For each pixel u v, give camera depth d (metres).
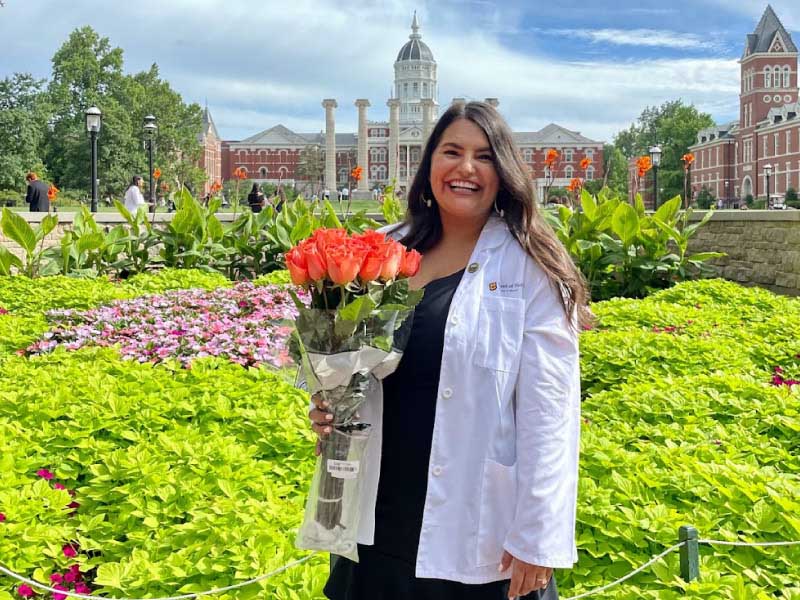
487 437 1.78
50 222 10.81
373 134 104.00
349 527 1.88
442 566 1.78
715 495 2.87
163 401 4.03
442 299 1.91
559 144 88.00
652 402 4.08
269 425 3.77
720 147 77.06
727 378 4.46
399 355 1.84
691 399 4.09
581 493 2.80
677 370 5.15
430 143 2.07
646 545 2.59
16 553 2.66
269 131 99.69
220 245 12.27
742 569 2.49
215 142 93.62
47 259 11.47
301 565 2.51
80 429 3.64
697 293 8.28
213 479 3.18
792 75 73.19
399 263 1.81
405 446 1.86
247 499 3.05
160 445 3.46
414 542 1.85
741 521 2.72
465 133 1.96
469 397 1.79
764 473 3.01
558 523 1.72
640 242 10.20
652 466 3.10
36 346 6.06
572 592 2.46
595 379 5.27
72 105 62.62
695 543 2.36
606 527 2.67
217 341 5.75
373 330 1.78
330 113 76.31
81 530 2.91
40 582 2.61
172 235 12.02
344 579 1.98
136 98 63.59
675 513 2.71
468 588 1.80
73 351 5.61
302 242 1.84
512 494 1.78
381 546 1.90
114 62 64.12
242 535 2.66
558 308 1.81
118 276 11.91
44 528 2.77
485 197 1.97
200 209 12.34
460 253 2.03
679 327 6.57
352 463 1.88
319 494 1.92
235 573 2.49
